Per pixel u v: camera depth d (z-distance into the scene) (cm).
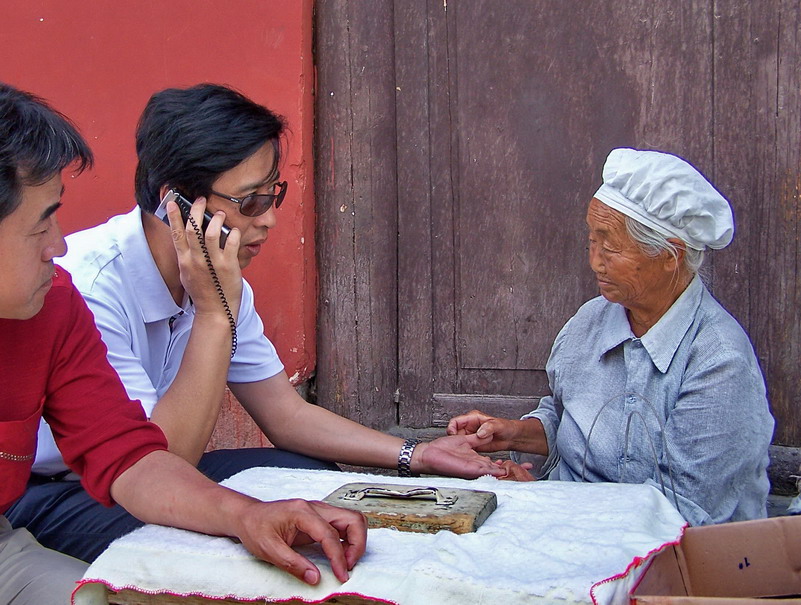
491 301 273
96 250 189
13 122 125
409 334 280
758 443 185
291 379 278
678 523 140
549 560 121
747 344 190
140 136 180
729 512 189
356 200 279
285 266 274
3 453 149
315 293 284
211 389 179
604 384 200
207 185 175
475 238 271
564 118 259
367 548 130
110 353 184
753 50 241
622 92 253
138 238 188
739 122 244
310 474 171
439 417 281
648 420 190
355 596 119
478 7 263
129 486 146
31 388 150
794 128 239
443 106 269
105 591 133
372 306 282
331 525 127
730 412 182
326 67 276
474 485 160
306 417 211
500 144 266
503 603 112
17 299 134
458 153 270
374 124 275
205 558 129
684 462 185
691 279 193
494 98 265
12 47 288
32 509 181
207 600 127
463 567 120
